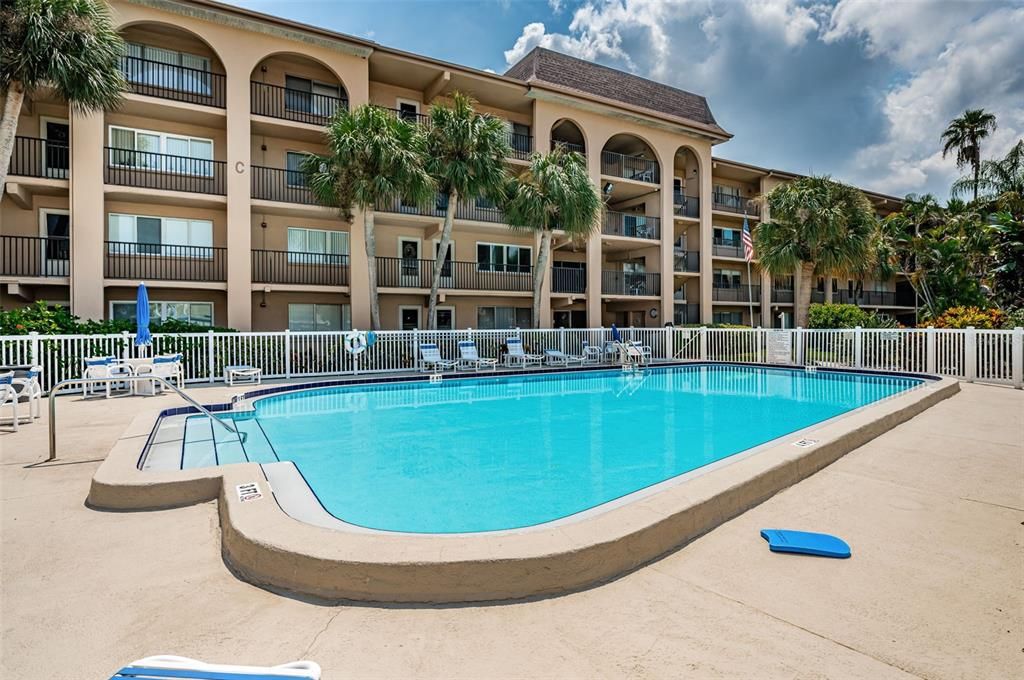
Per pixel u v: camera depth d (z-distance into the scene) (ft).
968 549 10.52
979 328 48.14
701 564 9.95
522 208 59.77
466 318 70.08
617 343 57.98
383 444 24.38
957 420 24.47
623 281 78.38
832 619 7.98
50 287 49.98
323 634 7.72
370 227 51.83
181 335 40.04
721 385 45.21
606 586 9.14
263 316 58.34
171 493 13.29
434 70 61.93
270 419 30.45
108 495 13.10
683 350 62.13
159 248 53.26
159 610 8.36
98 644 7.41
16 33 36.78
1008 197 70.95
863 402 36.58
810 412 32.76
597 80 79.15
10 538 11.25
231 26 52.08
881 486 14.70
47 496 13.97
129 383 34.96
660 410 33.63
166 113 51.70
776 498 13.73
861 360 49.47
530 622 8.04
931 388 31.24
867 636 7.52
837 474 15.88
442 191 57.31
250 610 8.38
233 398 32.55
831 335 51.62
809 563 9.95
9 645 7.35
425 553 8.91
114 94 41.57
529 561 8.81
